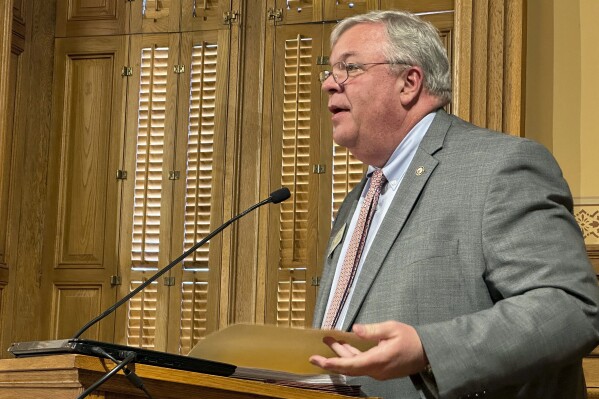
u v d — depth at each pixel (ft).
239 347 10.03
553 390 11.21
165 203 29.32
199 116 29.35
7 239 29.63
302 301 27.45
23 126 30.53
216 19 29.63
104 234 29.76
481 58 25.11
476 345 9.70
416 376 10.44
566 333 9.98
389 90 13.11
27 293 29.84
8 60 28.37
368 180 14.21
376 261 11.94
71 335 29.40
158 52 30.14
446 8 26.94
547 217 10.96
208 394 8.99
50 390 8.32
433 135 12.61
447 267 11.39
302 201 27.96
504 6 25.16
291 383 10.19
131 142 29.94
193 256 28.71
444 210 11.66
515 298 10.28
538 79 25.13
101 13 30.81
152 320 28.78
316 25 28.60
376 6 27.84
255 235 28.22
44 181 30.48
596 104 24.54
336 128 13.34
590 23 24.90
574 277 10.46
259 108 28.78
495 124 24.77
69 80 30.83
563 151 24.59
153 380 8.60
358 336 9.49
